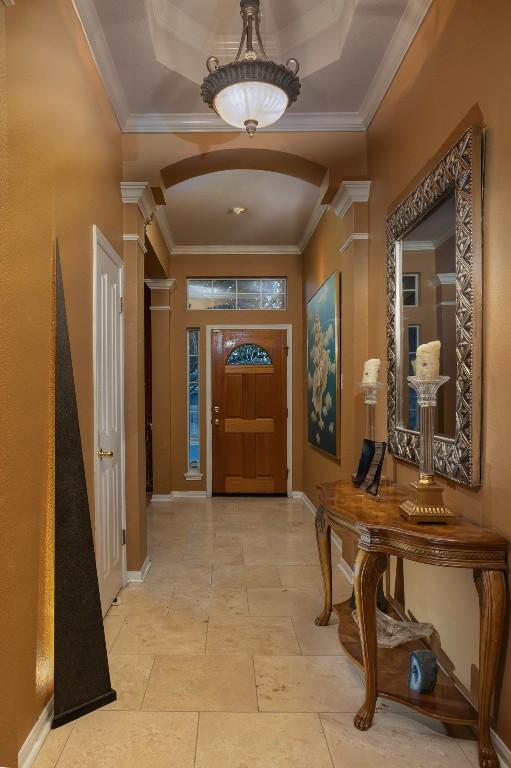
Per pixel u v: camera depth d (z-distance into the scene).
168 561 3.68
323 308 4.41
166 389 5.85
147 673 2.19
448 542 1.62
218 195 4.41
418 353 1.88
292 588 3.16
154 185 3.32
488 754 1.61
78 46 2.27
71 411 2.05
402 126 2.61
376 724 1.86
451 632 2.03
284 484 5.97
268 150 3.28
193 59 2.83
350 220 3.38
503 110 1.64
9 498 1.50
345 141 3.30
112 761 1.66
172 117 3.20
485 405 1.76
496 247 1.68
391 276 2.70
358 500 2.22
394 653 2.11
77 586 1.97
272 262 5.98
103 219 2.78
